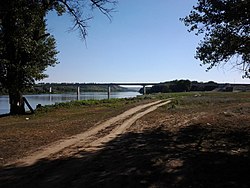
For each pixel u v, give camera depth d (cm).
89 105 4216
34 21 2650
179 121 2236
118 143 1441
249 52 1451
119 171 970
